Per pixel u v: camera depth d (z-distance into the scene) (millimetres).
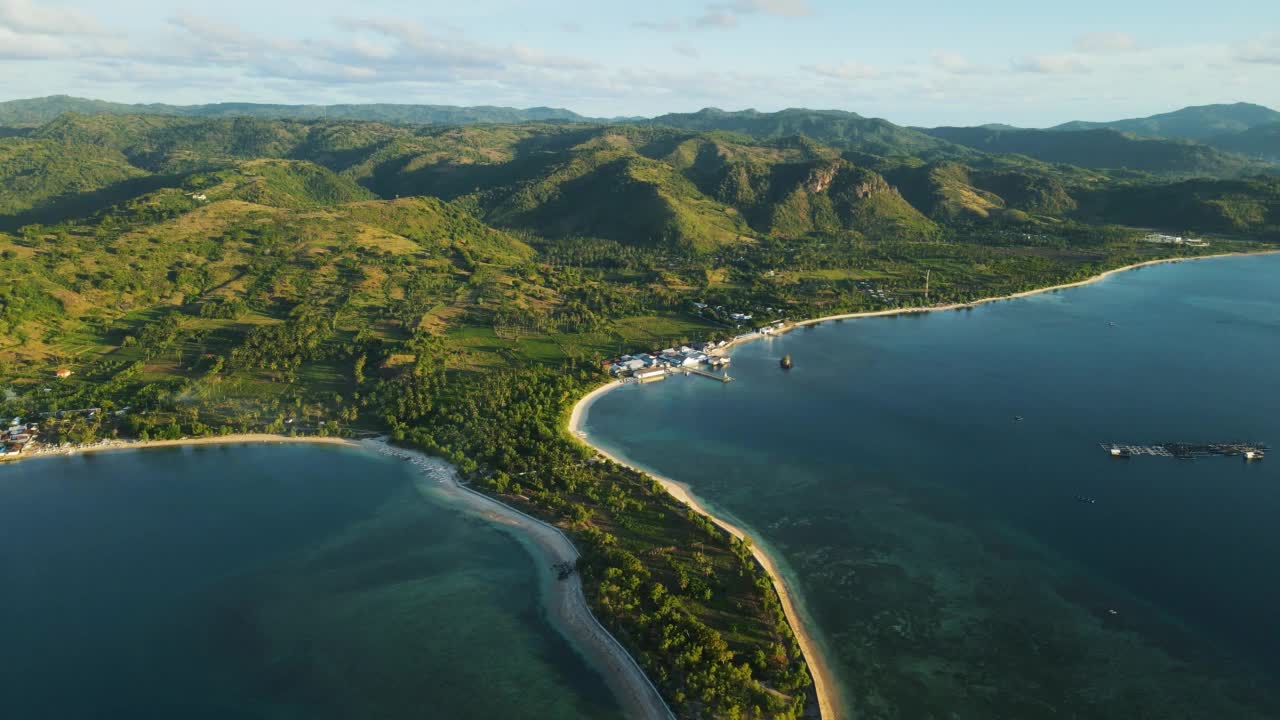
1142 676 148500
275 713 143750
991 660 153750
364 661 157750
